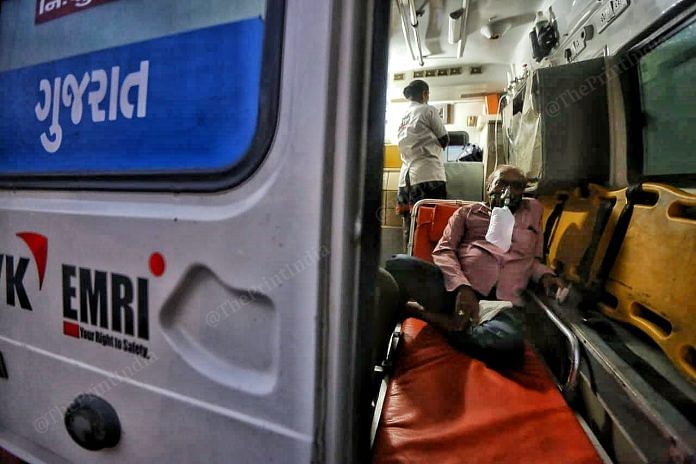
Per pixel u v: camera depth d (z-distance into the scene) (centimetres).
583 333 156
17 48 96
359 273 68
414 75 493
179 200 76
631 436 107
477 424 109
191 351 77
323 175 64
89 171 85
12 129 97
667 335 134
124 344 84
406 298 189
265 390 71
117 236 82
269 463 70
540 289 212
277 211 67
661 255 143
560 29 288
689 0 151
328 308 66
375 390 133
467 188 431
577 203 236
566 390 138
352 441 71
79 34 85
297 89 65
